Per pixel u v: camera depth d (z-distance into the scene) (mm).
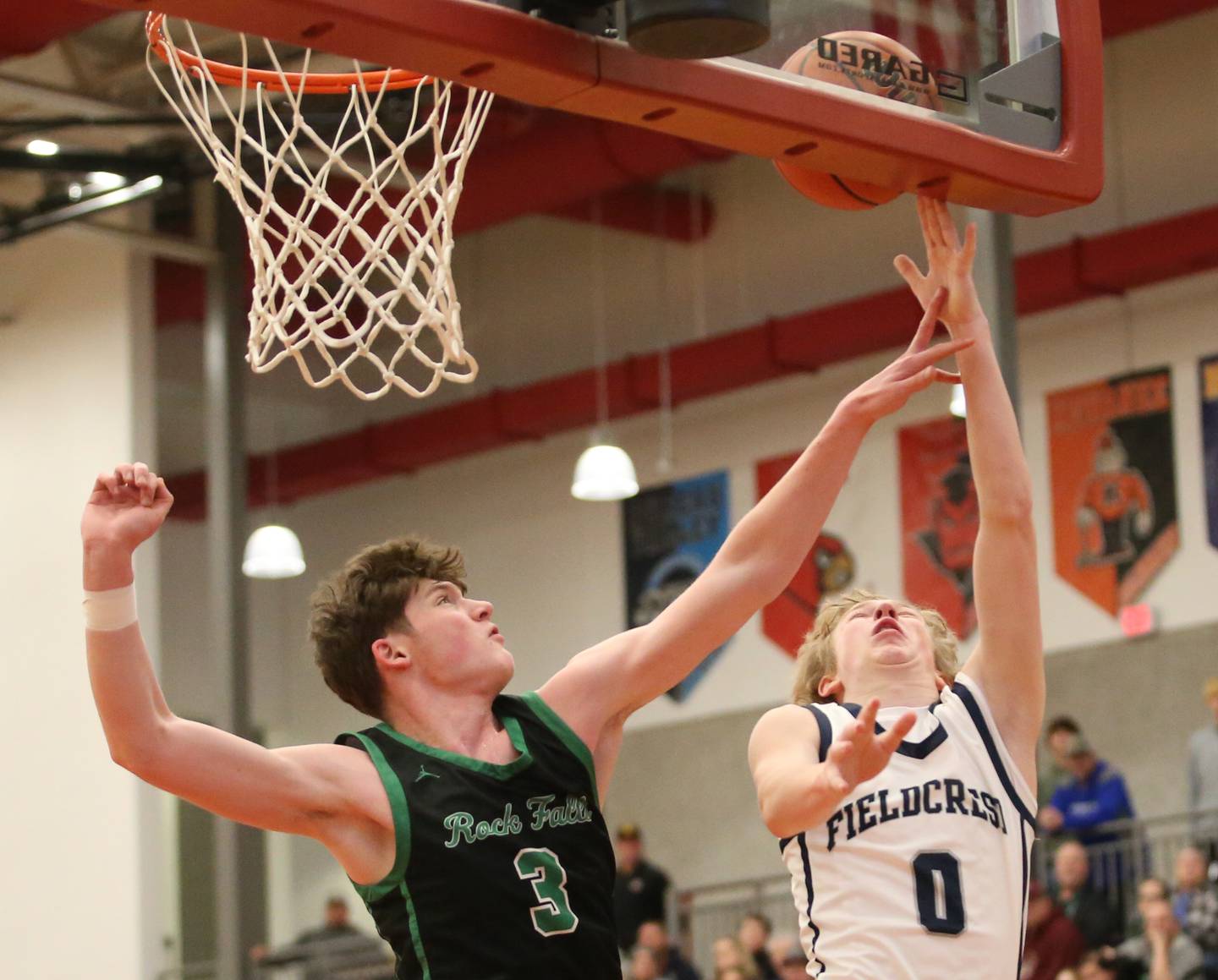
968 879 3383
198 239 13078
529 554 17328
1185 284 13656
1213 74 13555
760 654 15586
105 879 13250
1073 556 13969
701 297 16094
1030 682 3633
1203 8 11773
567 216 15328
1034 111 3887
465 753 3047
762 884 13914
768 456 15727
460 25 3111
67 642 13703
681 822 15875
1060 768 12516
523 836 2963
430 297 3965
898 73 3664
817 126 3496
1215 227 12859
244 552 12758
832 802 2904
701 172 16172
